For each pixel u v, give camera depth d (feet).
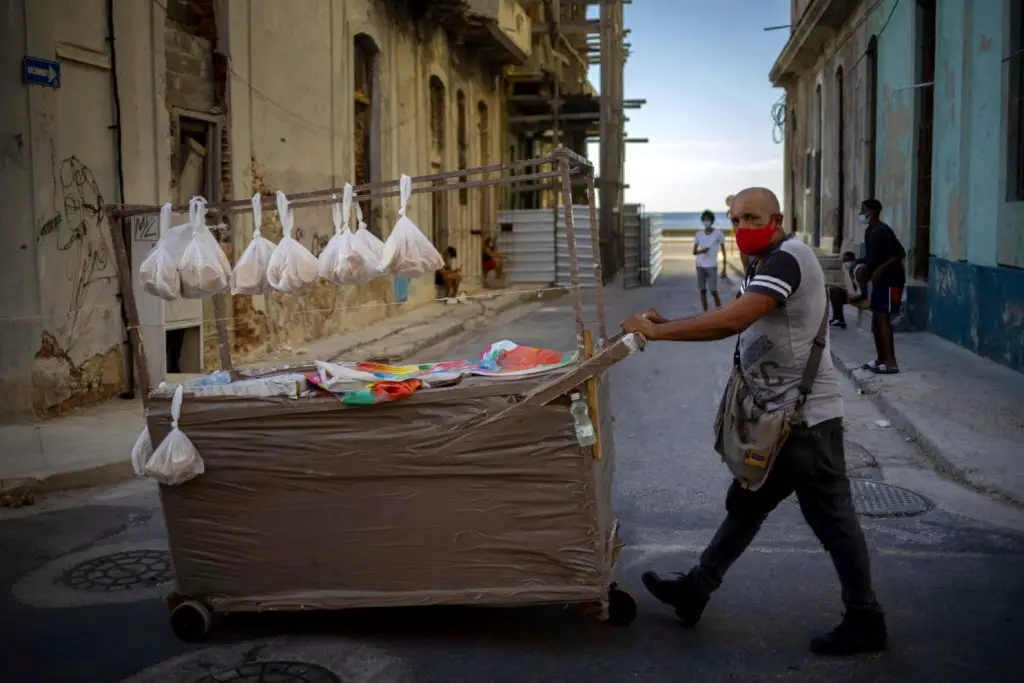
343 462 13.55
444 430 13.29
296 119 44.86
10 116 27.35
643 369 38.78
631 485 21.95
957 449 23.44
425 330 51.16
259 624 14.57
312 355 41.96
